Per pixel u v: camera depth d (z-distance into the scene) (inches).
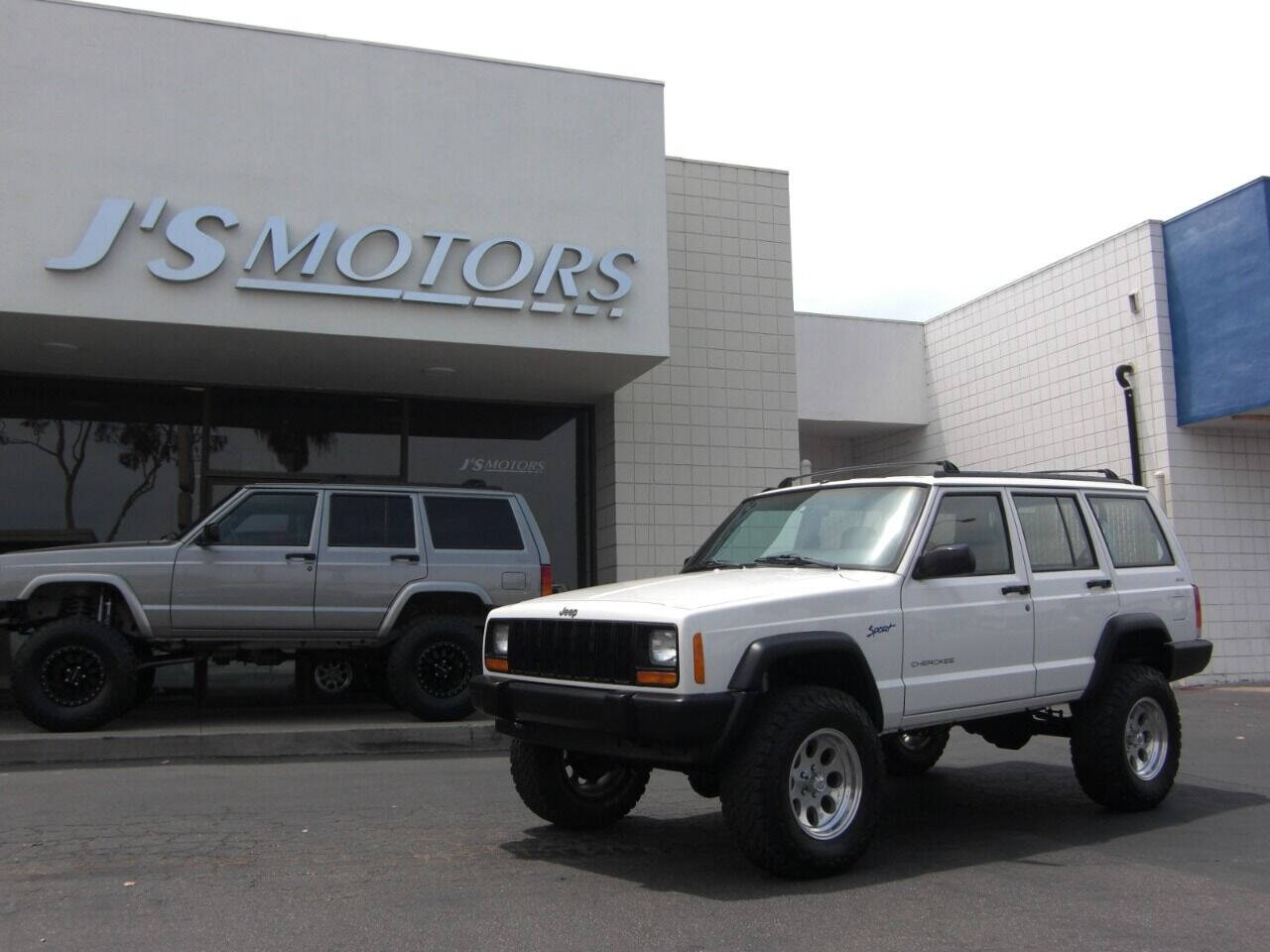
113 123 391.5
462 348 434.6
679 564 520.7
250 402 493.7
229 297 399.9
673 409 530.3
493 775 309.4
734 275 550.3
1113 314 625.6
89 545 358.6
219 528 366.9
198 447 481.4
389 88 426.9
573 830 240.7
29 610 361.4
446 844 227.0
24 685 342.3
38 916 175.2
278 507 375.2
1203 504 593.9
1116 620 258.2
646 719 189.0
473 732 364.5
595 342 444.8
